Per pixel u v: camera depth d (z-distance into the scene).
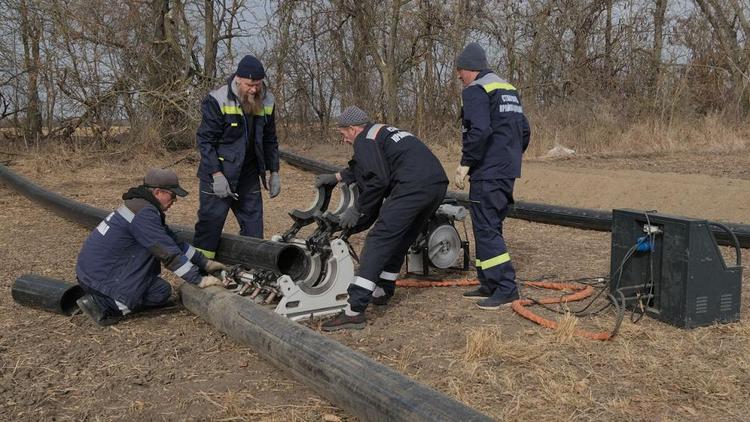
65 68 15.59
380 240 4.72
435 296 5.58
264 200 11.26
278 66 18.19
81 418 3.49
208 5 16.66
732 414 3.38
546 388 3.65
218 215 5.43
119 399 3.69
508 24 19.14
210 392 3.75
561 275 6.27
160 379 3.93
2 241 8.00
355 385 3.27
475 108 4.91
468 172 5.09
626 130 17.17
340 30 19.02
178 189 4.84
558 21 19.47
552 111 17.69
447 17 18.56
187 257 4.96
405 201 4.72
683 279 4.55
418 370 3.98
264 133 5.84
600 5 19.36
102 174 13.98
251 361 4.17
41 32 15.50
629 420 3.33
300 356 3.67
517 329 4.68
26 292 5.20
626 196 10.05
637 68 19.22
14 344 4.52
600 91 18.88
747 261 6.65
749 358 4.05
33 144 15.79
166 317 5.04
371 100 19.08
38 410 3.58
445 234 6.06
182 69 16.72
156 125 16.03
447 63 18.81
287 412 3.50
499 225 5.21
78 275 4.83
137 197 4.78
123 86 15.96
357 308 4.72
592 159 15.12
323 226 5.00
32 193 10.73
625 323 4.71
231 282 5.31
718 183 9.94
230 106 5.32
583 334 4.45
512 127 5.08
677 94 17.64
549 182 11.16
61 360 4.23
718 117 17.61
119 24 16.11
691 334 4.48
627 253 4.89
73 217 9.03
